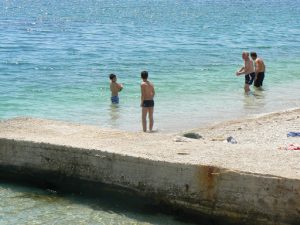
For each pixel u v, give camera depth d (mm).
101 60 35719
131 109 21594
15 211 11562
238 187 10688
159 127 18562
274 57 37969
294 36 53281
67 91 25328
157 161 11359
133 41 46938
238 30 59031
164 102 22703
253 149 12445
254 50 42062
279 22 71000
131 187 11734
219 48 43062
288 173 10562
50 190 12750
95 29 58219
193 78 28938
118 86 22406
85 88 26062
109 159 11953
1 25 61844
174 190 11266
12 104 22516
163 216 11375
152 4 116688
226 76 29594
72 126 14523
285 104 22547
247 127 17766
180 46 43906
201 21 70875
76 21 69188
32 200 12164
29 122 14758
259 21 72188
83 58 36594
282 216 10391
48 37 49781
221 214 10898
